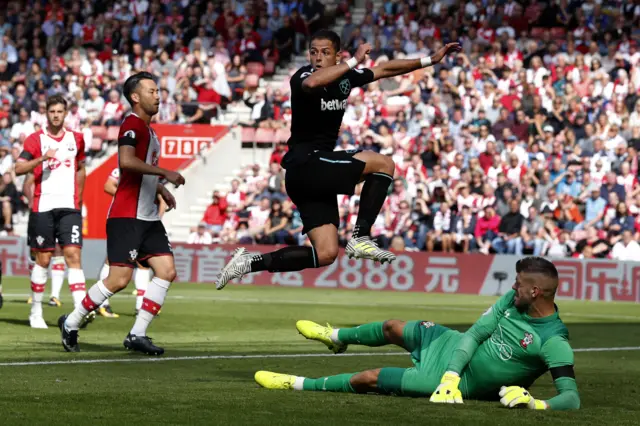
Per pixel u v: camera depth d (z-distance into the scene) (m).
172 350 15.29
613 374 13.48
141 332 14.66
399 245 33.53
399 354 15.15
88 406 9.56
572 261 31.75
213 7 46.12
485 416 9.20
